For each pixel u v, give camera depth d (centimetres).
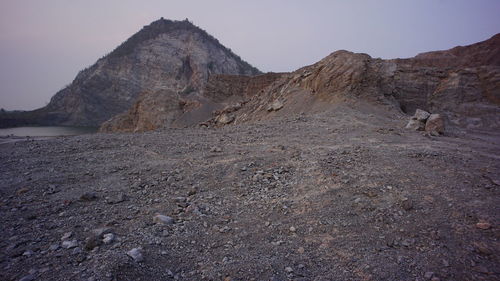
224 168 779
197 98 5934
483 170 724
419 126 1403
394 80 2731
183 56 12375
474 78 2872
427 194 579
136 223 490
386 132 1286
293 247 437
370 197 574
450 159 812
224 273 374
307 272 381
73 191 629
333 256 415
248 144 1109
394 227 479
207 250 428
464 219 493
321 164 760
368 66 2402
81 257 381
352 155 842
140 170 776
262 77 5309
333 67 2433
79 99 10206
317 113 1961
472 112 2664
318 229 482
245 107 3259
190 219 517
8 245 412
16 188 641
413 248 429
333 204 554
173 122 5112
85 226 478
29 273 347
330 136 1210
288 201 583
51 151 1009
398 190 596
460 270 381
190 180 705
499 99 2734
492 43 4594
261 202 588
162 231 469
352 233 468
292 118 1802
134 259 378
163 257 400
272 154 908
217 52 13988
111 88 10794
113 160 886
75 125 9631
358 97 2227
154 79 11456
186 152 991
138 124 5350
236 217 531
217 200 600
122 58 11744
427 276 370
